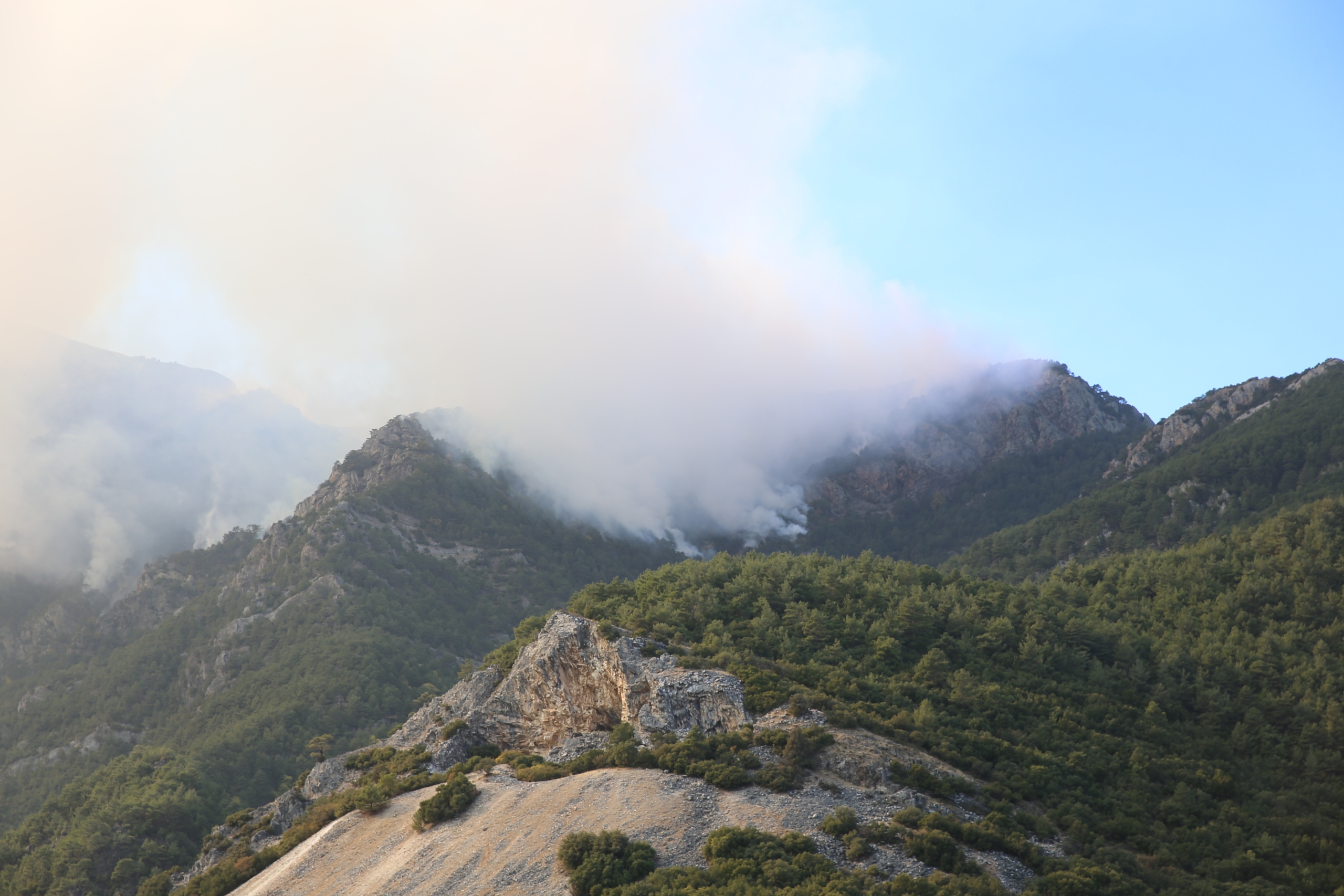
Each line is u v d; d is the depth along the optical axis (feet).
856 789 321.32
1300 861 314.76
